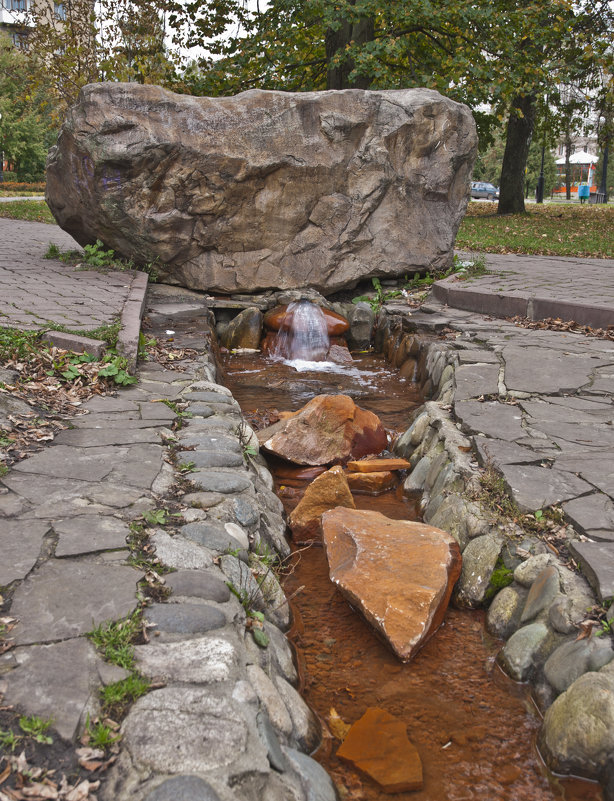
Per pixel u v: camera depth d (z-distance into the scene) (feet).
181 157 31.53
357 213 34.86
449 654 11.06
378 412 23.88
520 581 11.76
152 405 17.51
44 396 17.15
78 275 32.24
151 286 34.22
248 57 59.06
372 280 37.09
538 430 16.94
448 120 35.50
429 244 37.11
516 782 8.47
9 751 6.33
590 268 41.34
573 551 11.50
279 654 9.60
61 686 7.14
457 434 17.26
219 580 9.68
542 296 30.42
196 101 31.68
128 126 30.73
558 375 21.22
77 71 58.13
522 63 61.62
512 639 10.80
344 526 13.48
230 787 6.21
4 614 8.30
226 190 32.45
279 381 27.78
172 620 8.44
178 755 6.41
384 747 8.85
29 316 23.11
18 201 95.09
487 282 35.42
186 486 12.85
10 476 12.48
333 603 12.50
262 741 6.98
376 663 10.77
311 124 33.09
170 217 32.40
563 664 9.63
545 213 95.09
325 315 32.58
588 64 80.33
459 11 54.19
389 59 61.46
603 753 8.25
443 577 11.81
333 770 8.50
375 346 33.65
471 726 9.43
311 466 18.62
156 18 58.18
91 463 13.35
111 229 33.12
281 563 13.07
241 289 34.58
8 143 164.76
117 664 7.55
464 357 23.48
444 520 14.12
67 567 9.43
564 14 64.64
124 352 20.54
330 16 53.06
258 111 32.19
